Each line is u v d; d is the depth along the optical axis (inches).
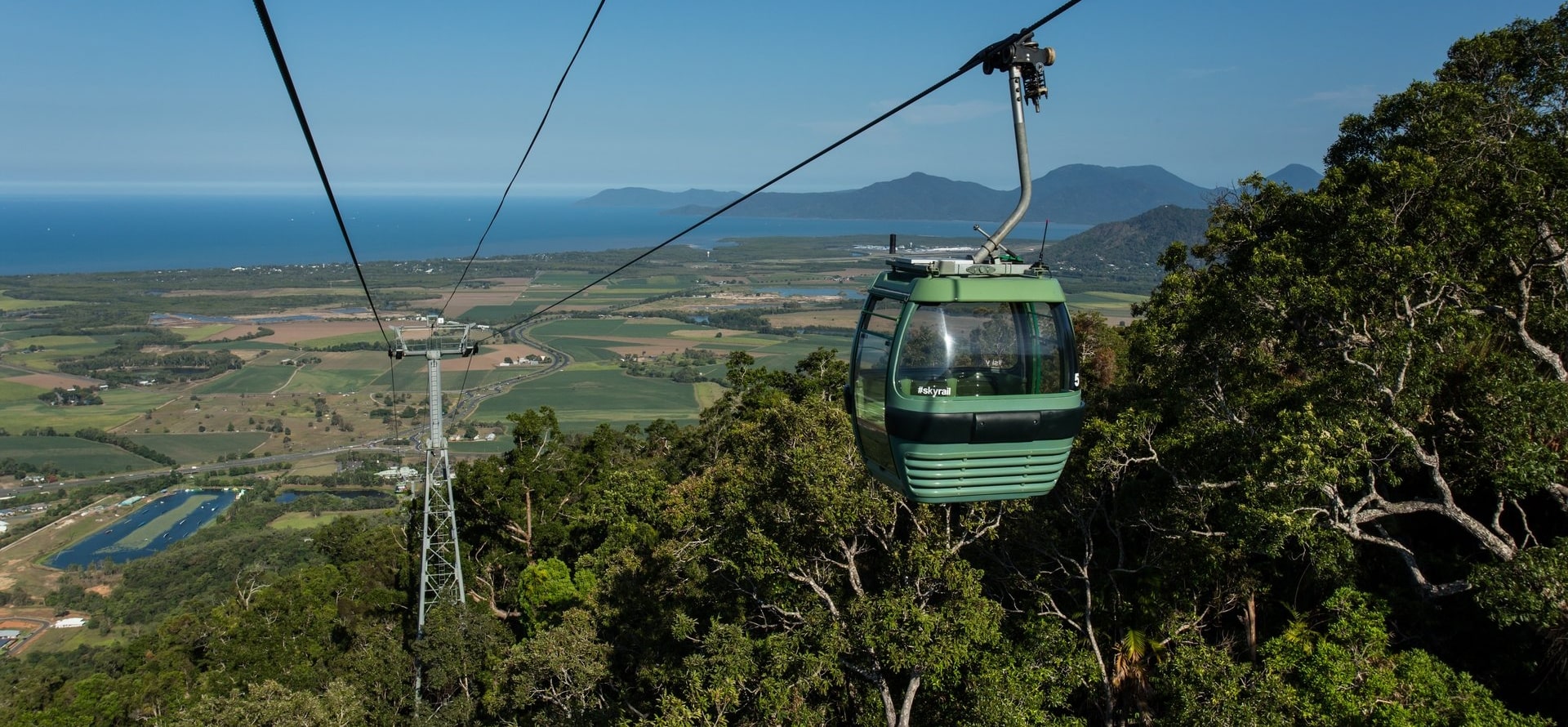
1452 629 569.3
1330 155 682.8
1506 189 524.1
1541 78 602.2
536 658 868.0
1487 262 527.5
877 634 566.3
